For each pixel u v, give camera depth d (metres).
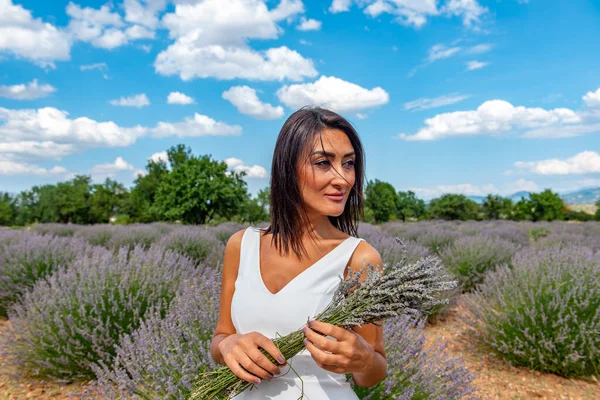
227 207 30.16
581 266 4.47
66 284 4.41
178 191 29.39
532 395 3.67
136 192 44.00
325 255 1.35
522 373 4.11
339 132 1.32
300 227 1.35
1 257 6.06
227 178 30.06
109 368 3.65
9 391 3.56
